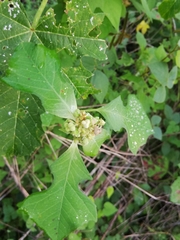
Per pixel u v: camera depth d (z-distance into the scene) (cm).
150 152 59
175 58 41
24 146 25
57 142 43
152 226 59
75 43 24
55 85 21
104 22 34
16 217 50
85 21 23
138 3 37
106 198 56
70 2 23
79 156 22
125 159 49
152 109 57
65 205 22
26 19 23
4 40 23
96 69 37
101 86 37
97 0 30
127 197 58
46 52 20
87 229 50
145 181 58
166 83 41
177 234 59
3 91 23
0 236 51
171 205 58
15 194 51
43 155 45
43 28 23
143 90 47
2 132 24
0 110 24
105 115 25
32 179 47
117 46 49
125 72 48
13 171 43
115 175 51
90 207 23
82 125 22
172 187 40
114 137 50
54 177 22
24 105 24
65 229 22
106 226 55
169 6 31
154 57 43
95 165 51
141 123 27
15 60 20
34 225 44
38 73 20
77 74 24
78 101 42
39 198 22
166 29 53
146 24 50
